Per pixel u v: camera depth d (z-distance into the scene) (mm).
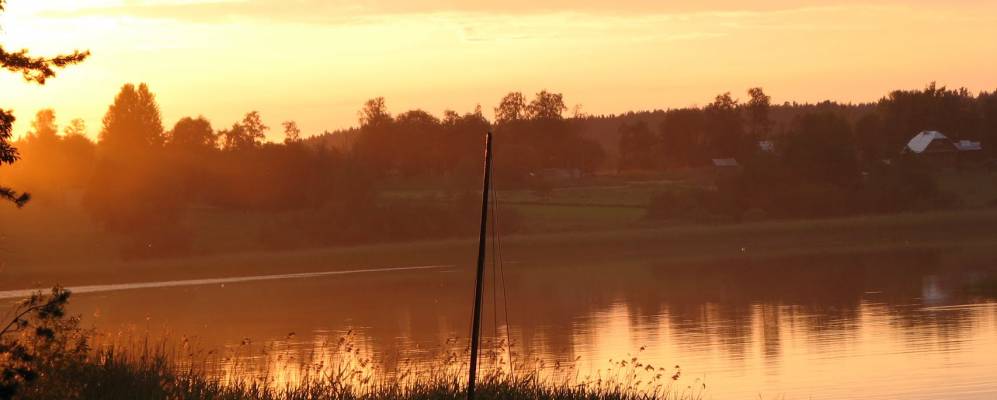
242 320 93750
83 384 33062
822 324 76562
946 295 93500
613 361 61062
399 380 42219
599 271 149500
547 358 62750
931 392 49406
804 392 50438
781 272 132875
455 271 160875
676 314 88250
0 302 122875
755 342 68438
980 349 61438
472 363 28312
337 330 83250
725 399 48844
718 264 154500
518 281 137375
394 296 118250
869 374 54688
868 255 158250
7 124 29094
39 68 31250
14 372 27203
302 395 39125
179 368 43812
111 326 85750
